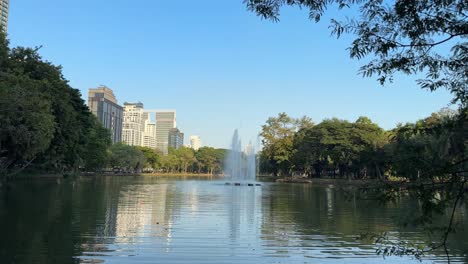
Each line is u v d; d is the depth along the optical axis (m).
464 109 4.72
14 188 29.33
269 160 86.44
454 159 4.46
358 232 13.09
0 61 35.94
